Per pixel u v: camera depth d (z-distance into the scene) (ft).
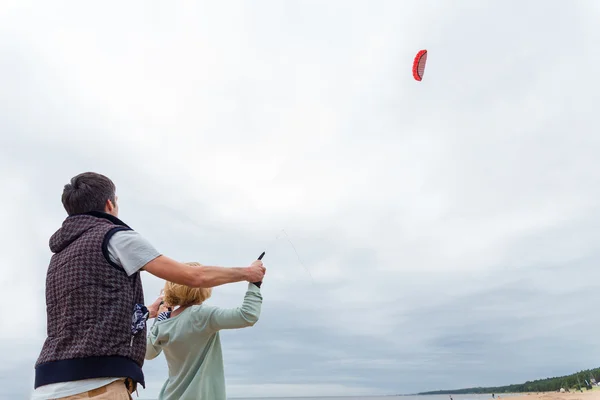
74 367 6.98
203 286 8.55
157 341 10.88
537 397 179.01
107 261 7.72
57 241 8.13
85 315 7.30
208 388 10.18
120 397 7.21
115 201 9.05
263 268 10.26
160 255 8.05
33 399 7.17
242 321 9.87
